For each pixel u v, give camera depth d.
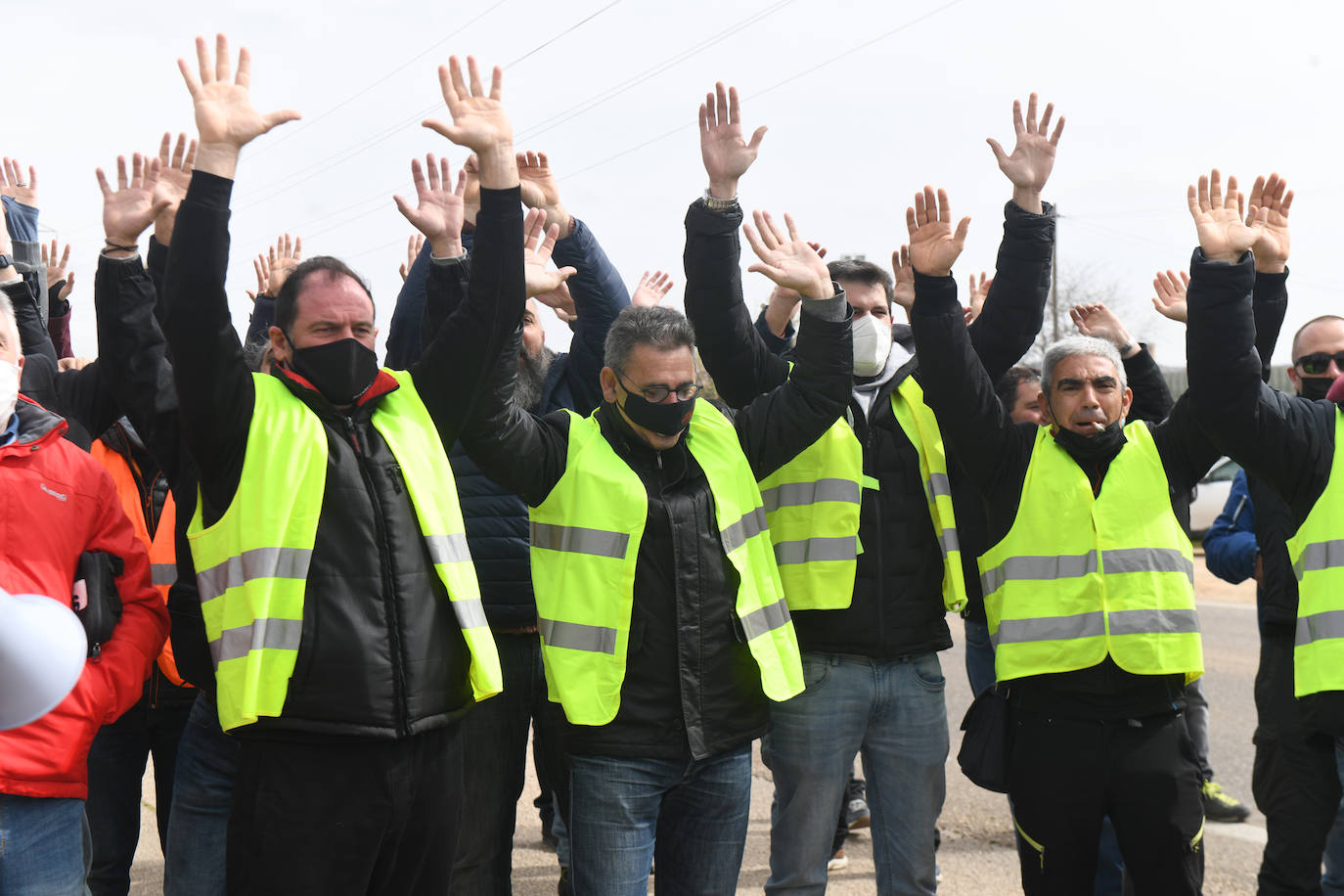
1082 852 3.31
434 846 2.63
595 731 2.99
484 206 2.78
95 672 2.57
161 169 3.07
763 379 3.79
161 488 3.71
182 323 2.39
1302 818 3.81
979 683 5.13
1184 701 3.37
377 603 2.49
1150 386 4.36
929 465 3.69
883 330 3.76
